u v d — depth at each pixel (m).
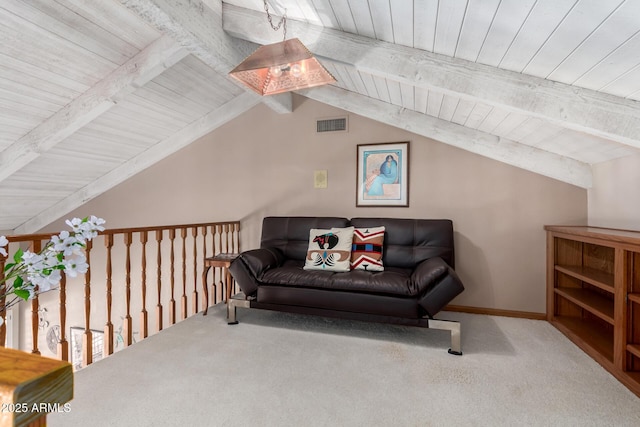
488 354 2.23
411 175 3.39
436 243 2.96
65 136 3.08
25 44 2.29
